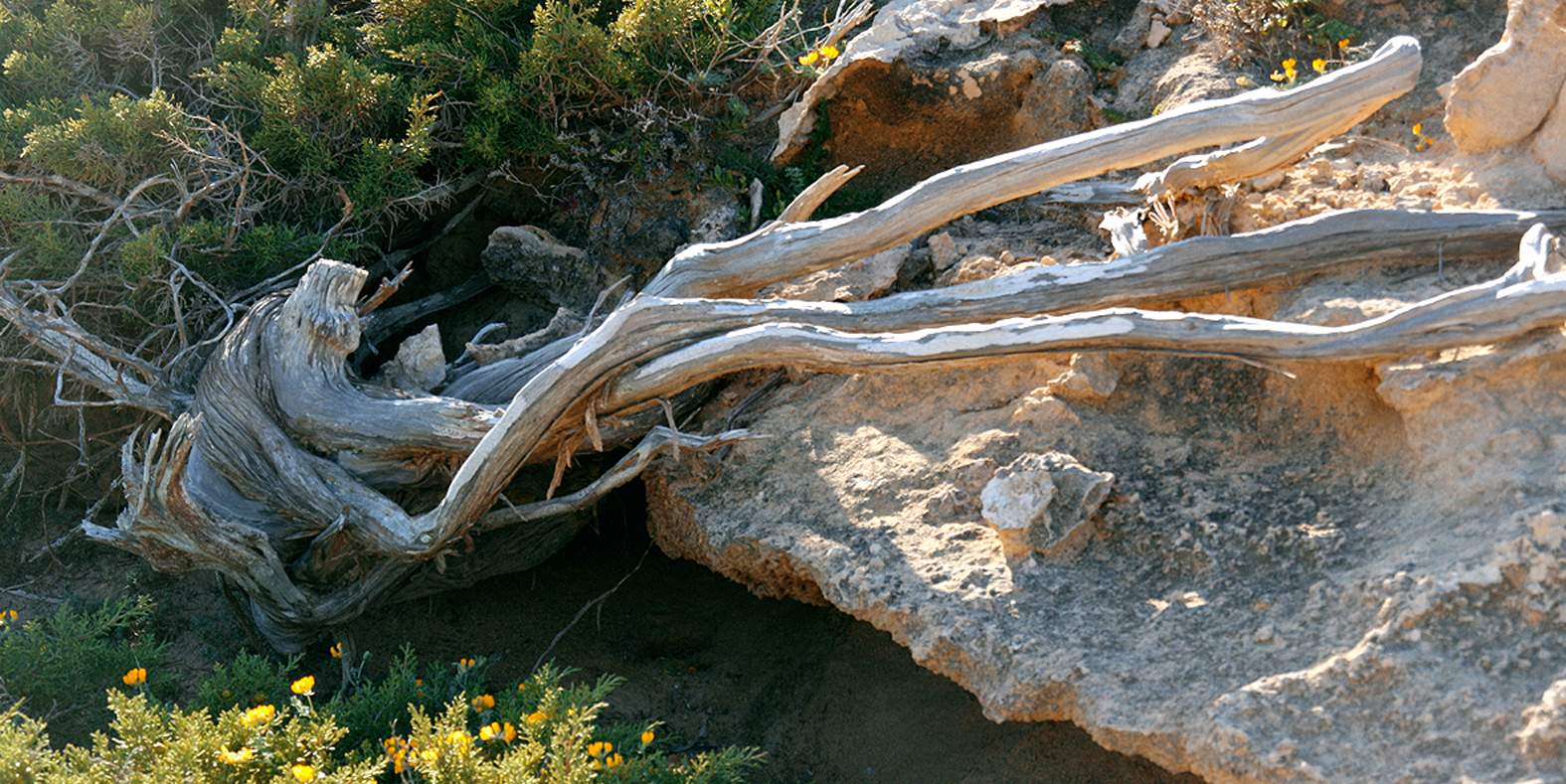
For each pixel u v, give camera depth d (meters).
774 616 8.86
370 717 6.68
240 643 8.70
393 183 8.95
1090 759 6.82
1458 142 6.93
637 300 6.68
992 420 6.71
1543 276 5.38
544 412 6.72
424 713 6.31
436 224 10.25
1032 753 7.00
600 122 9.45
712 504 7.15
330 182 9.04
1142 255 6.54
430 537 7.00
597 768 5.78
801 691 8.25
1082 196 8.11
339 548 7.48
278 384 7.39
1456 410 5.40
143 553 7.12
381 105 9.09
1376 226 6.23
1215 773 4.73
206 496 7.30
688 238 8.69
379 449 7.27
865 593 5.98
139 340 9.05
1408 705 4.61
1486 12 7.77
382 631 8.93
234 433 7.32
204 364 8.31
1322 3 8.24
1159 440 6.34
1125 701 5.07
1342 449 5.92
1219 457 6.20
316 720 6.06
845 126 9.09
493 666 8.65
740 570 7.10
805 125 8.95
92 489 10.00
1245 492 5.91
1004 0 9.02
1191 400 6.48
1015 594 5.71
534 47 8.55
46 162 8.52
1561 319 5.32
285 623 7.76
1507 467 5.14
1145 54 8.80
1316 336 5.71
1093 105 8.45
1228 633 5.23
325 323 7.30
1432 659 4.68
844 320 6.76
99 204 9.12
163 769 5.25
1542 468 5.08
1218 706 4.85
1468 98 6.75
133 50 9.96
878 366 6.46
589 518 8.78
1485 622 4.72
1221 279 6.45
